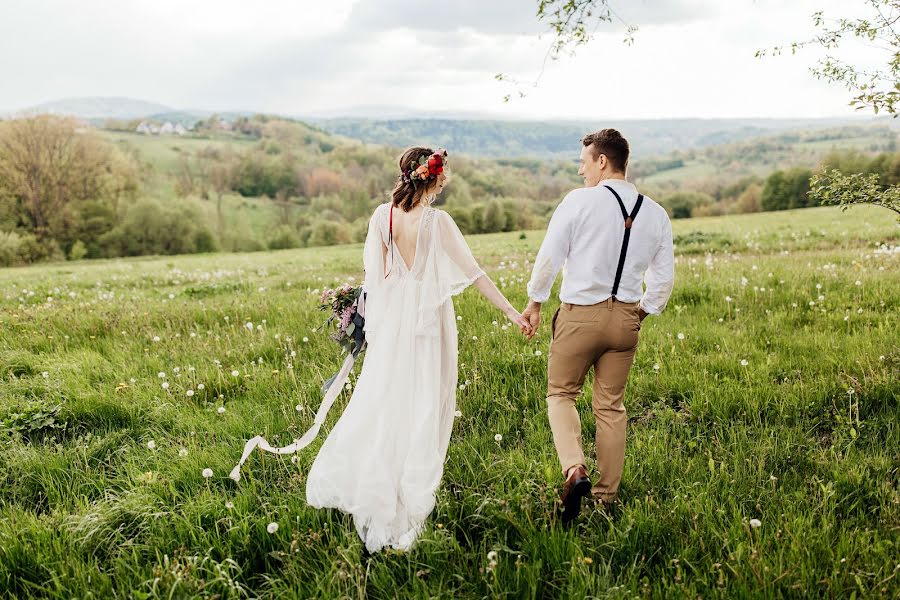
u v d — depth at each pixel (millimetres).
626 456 3561
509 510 2938
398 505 3080
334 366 5281
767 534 2758
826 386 4195
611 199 2963
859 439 3623
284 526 2945
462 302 7516
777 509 2930
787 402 4051
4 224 54125
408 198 3246
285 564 2771
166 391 4902
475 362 5125
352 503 3074
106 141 62625
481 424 4148
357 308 3424
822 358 4738
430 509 3033
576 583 2506
